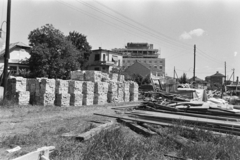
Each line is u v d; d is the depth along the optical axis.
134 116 10.19
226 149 5.91
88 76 16.03
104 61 47.81
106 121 9.24
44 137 6.34
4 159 4.70
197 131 7.38
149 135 7.28
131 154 5.31
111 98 16.66
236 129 7.71
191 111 11.52
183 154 5.73
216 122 8.27
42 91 12.75
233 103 27.20
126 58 103.19
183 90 20.67
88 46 43.56
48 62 26.39
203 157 5.50
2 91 12.95
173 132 7.40
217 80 100.38
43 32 27.73
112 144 5.59
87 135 6.27
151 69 69.31
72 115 10.54
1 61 33.06
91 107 13.52
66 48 28.16
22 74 25.98
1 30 17.95
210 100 17.64
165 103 14.10
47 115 10.09
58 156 4.99
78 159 4.92
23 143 5.77
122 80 19.39
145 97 21.89
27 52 35.06
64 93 13.37
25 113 10.20
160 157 5.49
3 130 7.04
